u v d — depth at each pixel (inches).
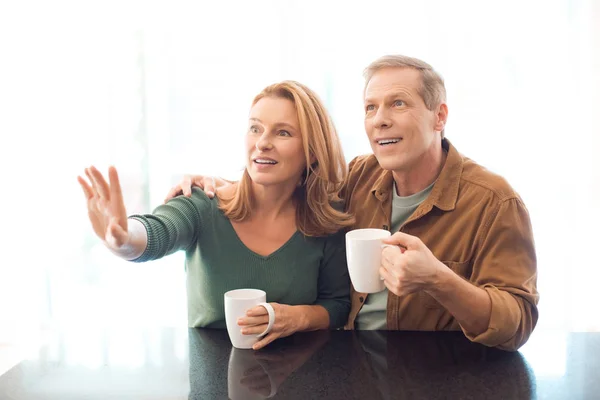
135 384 42.3
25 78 99.8
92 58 99.0
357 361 46.1
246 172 55.3
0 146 101.3
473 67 97.2
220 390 41.2
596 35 95.7
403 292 45.7
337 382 42.3
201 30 97.7
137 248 45.5
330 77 97.0
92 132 100.7
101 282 105.2
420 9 95.9
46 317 105.9
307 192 56.5
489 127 98.7
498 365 45.1
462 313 47.6
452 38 96.5
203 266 55.9
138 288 105.1
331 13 96.0
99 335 52.8
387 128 53.9
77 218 103.8
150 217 49.4
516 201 53.4
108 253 104.7
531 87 97.5
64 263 105.0
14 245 104.2
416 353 47.6
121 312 105.5
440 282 45.7
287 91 54.5
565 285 101.7
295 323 51.2
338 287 58.9
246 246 55.9
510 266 52.0
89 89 99.8
